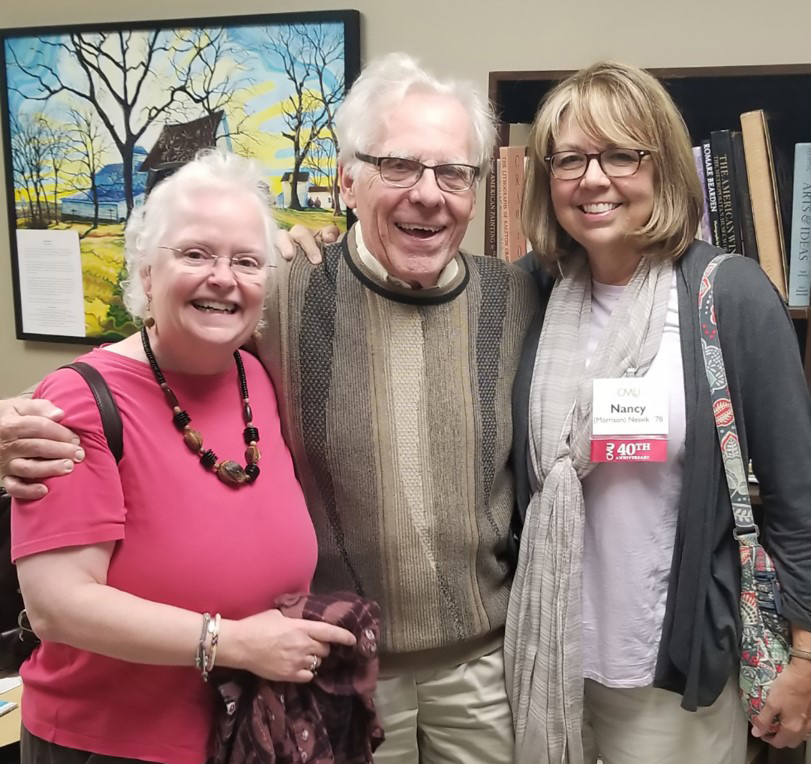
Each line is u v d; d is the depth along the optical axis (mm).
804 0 1692
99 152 2186
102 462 970
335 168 1988
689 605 1188
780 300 1194
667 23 1779
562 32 1844
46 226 2279
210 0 2049
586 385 1231
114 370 1029
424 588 1246
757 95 1737
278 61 1989
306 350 1244
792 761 1721
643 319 1223
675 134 1193
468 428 1268
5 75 2223
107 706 1022
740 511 1175
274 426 1187
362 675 1067
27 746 1095
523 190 1393
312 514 1263
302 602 1068
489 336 1328
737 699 1301
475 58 1907
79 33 2131
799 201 1565
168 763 1018
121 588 995
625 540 1238
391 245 1227
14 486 938
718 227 1595
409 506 1230
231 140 2061
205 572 1009
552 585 1265
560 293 1351
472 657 1333
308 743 1007
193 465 1038
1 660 1156
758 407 1167
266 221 1065
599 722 1367
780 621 1185
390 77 1225
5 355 2434
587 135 1196
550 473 1265
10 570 1134
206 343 1005
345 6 1960
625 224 1223
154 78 2096
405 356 1259
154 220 1011
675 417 1207
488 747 1367
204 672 971
